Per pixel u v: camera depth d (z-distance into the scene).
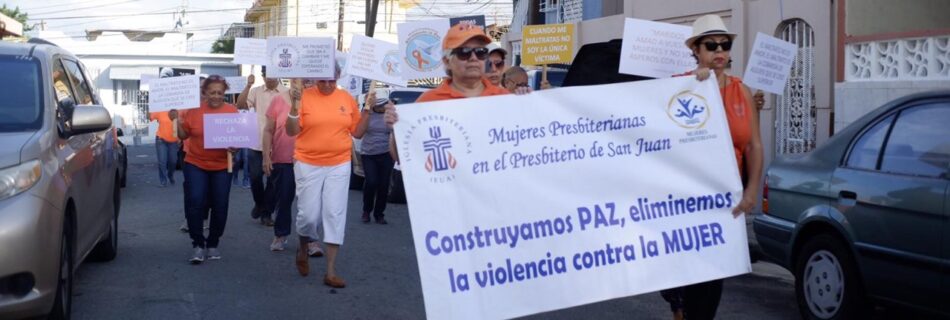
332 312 7.29
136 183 17.84
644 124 5.04
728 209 5.15
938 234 5.63
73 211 6.64
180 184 17.61
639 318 7.14
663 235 5.05
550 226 4.88
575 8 20.16
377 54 9.23
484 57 5.24
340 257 9.58
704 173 5.11
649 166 5.05
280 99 9.41
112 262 9.11
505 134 4.84
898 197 5.95
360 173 16.02
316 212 8.08
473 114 4.81
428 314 4.70
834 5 11.80
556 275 4.88
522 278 4.84
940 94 6.14
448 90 5.29
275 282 8.30
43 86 6.82
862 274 6.26
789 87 12.88
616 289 4.96
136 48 44.41
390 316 7.19
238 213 12.83
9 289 5.61
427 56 8.91
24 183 5.77
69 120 6.93
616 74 7.29
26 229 5.62
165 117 17.08
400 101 15.39
